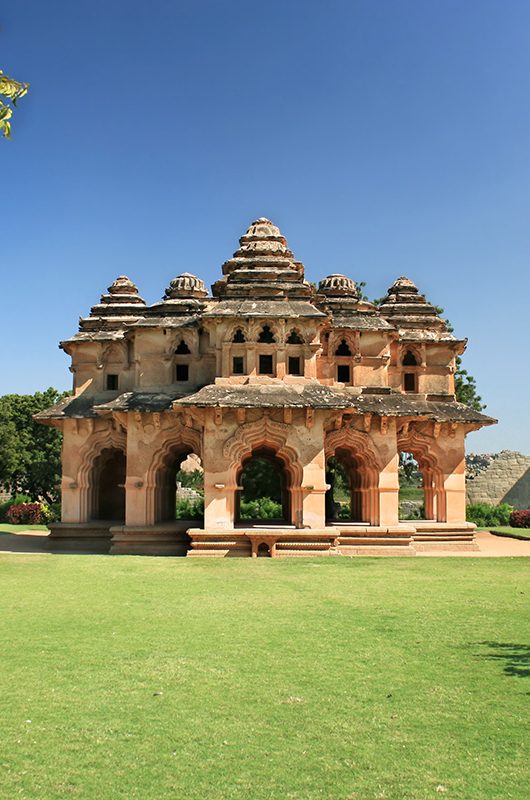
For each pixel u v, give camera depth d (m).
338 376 26.03
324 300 27.25
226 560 19.92
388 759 5.88
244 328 22.61
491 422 26.38
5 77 7.43
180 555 21.92
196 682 7.85
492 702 7.21
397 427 25.06
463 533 25.52
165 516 26.00
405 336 28.16
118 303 29.20
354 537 22.89
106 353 27.22
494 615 11.52
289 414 21.41
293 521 21.73
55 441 50.03
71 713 6.91
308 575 16.66
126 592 13.95
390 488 23.89
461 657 8.87
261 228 25.70
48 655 8.96
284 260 24.33
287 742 6.22
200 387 24.80
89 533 25.17
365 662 8.64
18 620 11.09
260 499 38.16
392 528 22.98
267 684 7.79
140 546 22.70
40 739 6.29
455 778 5.53
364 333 26.23
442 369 28.17
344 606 12.35
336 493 53.88
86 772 5.64
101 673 8.19
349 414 23.75
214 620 11.10
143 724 6.63
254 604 12.57
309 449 21.62
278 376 22.41
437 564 19.17
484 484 46.47
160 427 23.73
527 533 31.70
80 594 13.66
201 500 38.34
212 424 21.47
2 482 49.62
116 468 30.03
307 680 7.93
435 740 6.26
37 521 39.69
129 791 5.32
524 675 8.11
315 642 9.63
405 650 9.20
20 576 16.27
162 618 11.26
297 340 22.89
